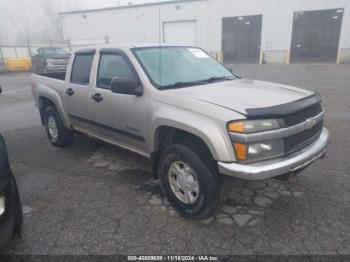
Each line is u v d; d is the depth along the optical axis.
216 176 2.89
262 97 3.00
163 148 3.48
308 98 3.11
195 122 2.84
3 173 2.47
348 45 23.27
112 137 4.13
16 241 2.87
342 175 4.00
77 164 4.66
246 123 2.62
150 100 3.34
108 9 30.91
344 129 5.97
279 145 2.75
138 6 29.41
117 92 3.39
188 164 2.99
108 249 2.74
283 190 3.65
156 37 29.58
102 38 32.28
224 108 2.75
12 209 2.51
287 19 24.75
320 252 2.63
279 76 15.69
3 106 9.66
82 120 4.56
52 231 3.01
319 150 3.09
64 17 33.72
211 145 2.72
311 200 3.43
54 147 5.49
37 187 3.94
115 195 3.69
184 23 28.17
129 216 3.23
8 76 20.05
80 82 4.52
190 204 3.07
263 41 25.97
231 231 2.94
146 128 3.44
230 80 3.92
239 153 2.64
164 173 3.28
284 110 2.74
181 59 4.03
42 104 5.52
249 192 3.63
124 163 4.65
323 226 2.97
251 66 22.92
